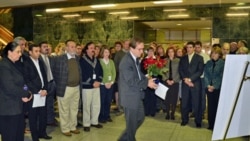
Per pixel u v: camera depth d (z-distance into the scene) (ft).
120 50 19.13
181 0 23.41
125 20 28.91
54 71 14.03
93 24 30.12
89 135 14.39
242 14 25.26
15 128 9.25
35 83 12.26
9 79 8.93
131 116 11.25
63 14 30.58
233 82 7.79
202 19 26.99
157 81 12.31
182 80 16.52
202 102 16.52
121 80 11.30
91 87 15.14
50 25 30.81
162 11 27.53
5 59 9.12
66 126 14.33
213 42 26.13
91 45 15.19
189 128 16.01
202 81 16.38
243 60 7.66
